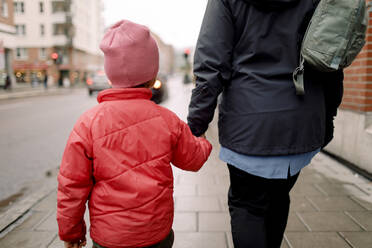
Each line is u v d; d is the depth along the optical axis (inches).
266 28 54.4
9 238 95.8
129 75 52.4
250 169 57.6
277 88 54.6
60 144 244.1
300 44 54.8
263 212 62.2
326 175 142.7
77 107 514.0
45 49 1754.4
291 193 123.1
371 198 117.3
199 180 142.9
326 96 65.7
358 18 51.2
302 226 97.7
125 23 52.1
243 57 57.1
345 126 161.8
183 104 470.9
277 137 55.0
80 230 52.3
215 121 312.7
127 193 50.1
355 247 86.4
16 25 1727.4
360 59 147.1
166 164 53.4
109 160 49.8
